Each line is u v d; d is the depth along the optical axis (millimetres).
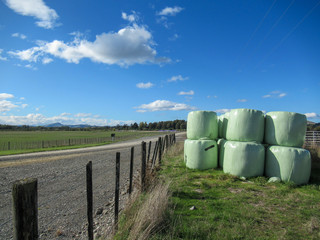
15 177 9258
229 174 7301
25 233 1809
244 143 7172
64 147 26094
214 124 8836
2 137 53469
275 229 3742
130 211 4098
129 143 30531
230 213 4344
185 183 6484
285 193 5621
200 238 3391
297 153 6602
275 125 7148
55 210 5438
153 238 3254
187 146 8852
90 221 3168
